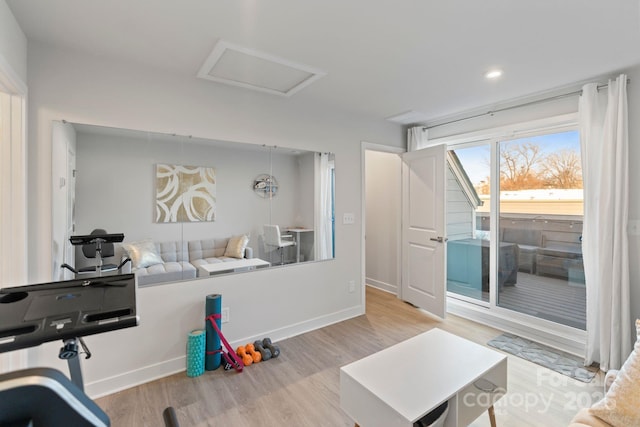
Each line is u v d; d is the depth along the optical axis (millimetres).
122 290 1194
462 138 3510
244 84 2594
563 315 2855
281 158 2963
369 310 3777
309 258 3172
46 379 502
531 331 2959
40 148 1905
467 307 3516
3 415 492
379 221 4688
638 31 1826
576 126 2734
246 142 2738
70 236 2008
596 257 2473
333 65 2264
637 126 2340
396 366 1639
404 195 4020
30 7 1555
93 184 2094
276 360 2570
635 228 2355
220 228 2615
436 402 1347
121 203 2191
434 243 3578
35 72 1889
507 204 3256
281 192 2967
